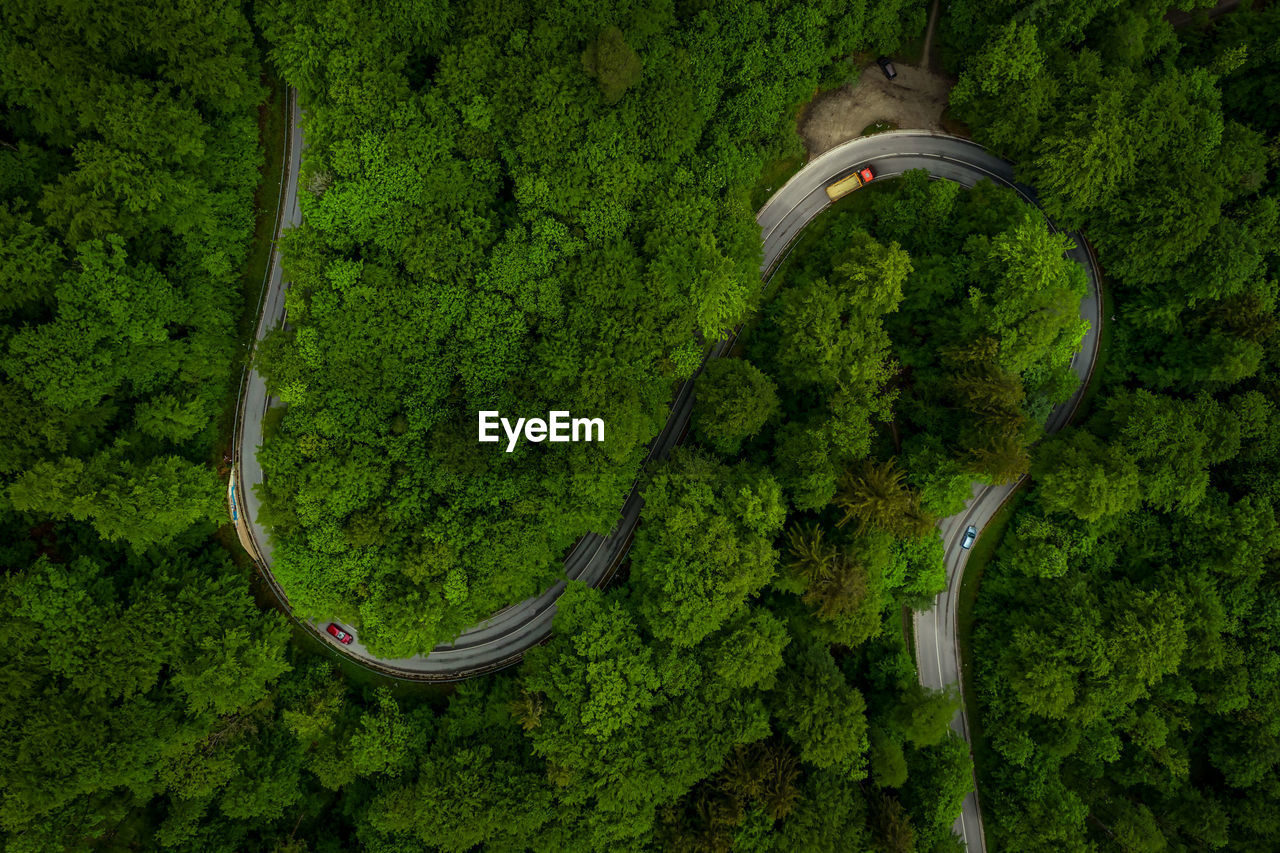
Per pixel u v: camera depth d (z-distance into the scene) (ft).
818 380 229.66
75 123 193.26
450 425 220.02
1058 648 234.99
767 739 230.48
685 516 213.25
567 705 213.66
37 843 196.13
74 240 185.47
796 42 224.12
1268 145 240.94
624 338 219.00
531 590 234.79
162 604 205.26
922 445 239.71
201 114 209.05
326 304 208.95
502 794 220.64
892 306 222.89
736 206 228.63
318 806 236.63
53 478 187.73
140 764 203.10
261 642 213.87
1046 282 216.13
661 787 213.25
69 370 185.68
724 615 212.02
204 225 204.74
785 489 236.43
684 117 212.43
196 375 210.79
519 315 217.36
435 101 205.16
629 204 222.28
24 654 192.65
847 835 220.02
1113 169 215.92
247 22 203.41
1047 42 224.74
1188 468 236.22
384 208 206.49
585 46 203.62
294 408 216.33
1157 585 249.34
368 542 215.10
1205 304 241.55
